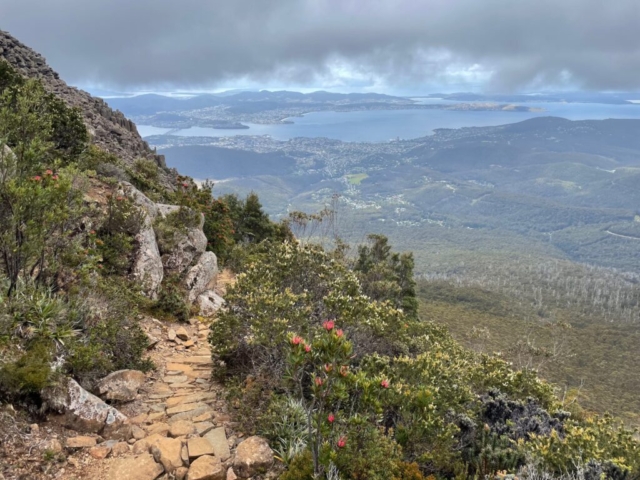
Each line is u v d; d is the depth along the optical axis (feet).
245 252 57.11
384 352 25.45
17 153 18.42
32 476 10.89
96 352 17.07
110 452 12.76
